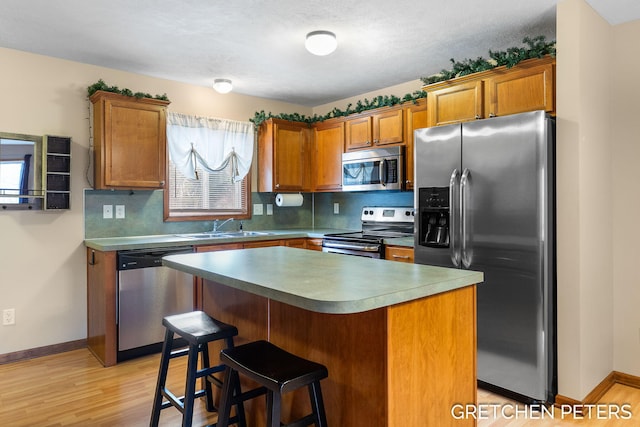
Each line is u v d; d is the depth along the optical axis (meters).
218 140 4.33
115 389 2.73
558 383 2.51
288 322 1.92
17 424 2.29
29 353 3.30
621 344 2.87
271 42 3.10
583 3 2.47
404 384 1.53
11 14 2.63
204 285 2.57
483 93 2.99
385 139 4.01
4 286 3.21
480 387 2.73
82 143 3.53
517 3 2.50
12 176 3.19
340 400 1.66
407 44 3.14
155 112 3.58
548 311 2.48
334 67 3.67
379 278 1.72
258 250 2.74
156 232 4.01
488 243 2.66
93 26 2.81
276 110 4.91
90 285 3.48
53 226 3.41
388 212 4.25
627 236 2.83
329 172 4.60
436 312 1.67
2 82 3.18
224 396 1.71
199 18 2.69
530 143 2.48
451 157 2.88
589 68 2.54
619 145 2.85
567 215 2.47
